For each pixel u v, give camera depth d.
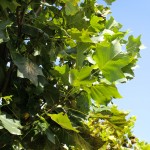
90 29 3.82
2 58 3.51
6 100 3.09
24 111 3.39
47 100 3.40
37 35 3.52
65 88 3.66
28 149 3.43
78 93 3.45
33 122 3.28
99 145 3.57
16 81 3.42
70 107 3.54
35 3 3.69
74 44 3.68
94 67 3.29
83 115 3.57
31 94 3.38
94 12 4.33
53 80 3.63
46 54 3.55
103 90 3.29
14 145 3.53
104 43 3.31
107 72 3.25
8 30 3.40
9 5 3.28
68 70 3.31
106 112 3.79
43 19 3.71
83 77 3.19
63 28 3.95
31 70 3.12
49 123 3.53
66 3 3.56
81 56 3.36
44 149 3.46
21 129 3.31
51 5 3.76
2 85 3.35
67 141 3.55
